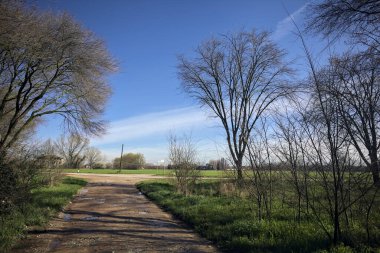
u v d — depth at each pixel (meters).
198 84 31.69
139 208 15.08
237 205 12.91
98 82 22.56
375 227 7.35
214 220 10.84
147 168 82.62
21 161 11.45
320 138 6.98
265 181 9.92
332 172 6.80
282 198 10.52
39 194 16.80
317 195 8.06
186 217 11.99
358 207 7.45
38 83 20.06
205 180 23.41
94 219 11.98
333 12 7.93
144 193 22.61
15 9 10.54
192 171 19.38
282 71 30.02
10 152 11.30
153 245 8.34
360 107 6.46
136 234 9.59
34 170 11.59
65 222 11.28
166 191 20.73
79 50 19.78
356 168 6.68
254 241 7.92
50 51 17.66
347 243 6.95
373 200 6.75
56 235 9.26
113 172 60.34
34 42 15.27
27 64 17.56
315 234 7.83
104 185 30.09
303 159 7.58
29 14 12.72
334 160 6.73
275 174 9.72
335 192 6.80
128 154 90.31
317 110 6.99
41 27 16.23
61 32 18.41
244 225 9.27
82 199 18.50
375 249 6.47
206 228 10.12
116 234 9.51
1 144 17.25
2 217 9.60
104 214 13.16
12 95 20.70
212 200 14.90
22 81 18.83
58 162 24.38
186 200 15.51
